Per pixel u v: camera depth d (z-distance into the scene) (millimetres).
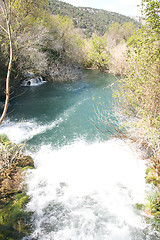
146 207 4176
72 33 21266
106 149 6855
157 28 4980
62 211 4090
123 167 5789
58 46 18656
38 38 15039
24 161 5586
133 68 5656
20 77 13641
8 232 3416
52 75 17344
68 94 13234
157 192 4469
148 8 4820
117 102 6469
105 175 5457
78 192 4715
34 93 13125
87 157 6406
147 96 5309
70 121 9070
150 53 5289
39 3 15164
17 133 7730
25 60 14516
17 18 11914
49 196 4457
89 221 3871
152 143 4785
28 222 3717
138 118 5961
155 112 4918
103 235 3580
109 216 4008
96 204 4332
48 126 8555
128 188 4863
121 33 40531
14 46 11609
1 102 10695
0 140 6293
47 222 3803
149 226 3764
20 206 3994
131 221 3885
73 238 3504
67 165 5941
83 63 26422
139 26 5453
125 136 6242
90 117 9414
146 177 5090
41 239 3445
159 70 5406
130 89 5949
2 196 4148
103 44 26312
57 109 10531
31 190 4547
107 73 22688
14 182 4672
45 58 17500
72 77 18219
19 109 10320
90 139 7566
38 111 10195
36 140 7379
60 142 7340
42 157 6328
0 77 10742
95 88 14961
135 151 6422
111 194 4668
